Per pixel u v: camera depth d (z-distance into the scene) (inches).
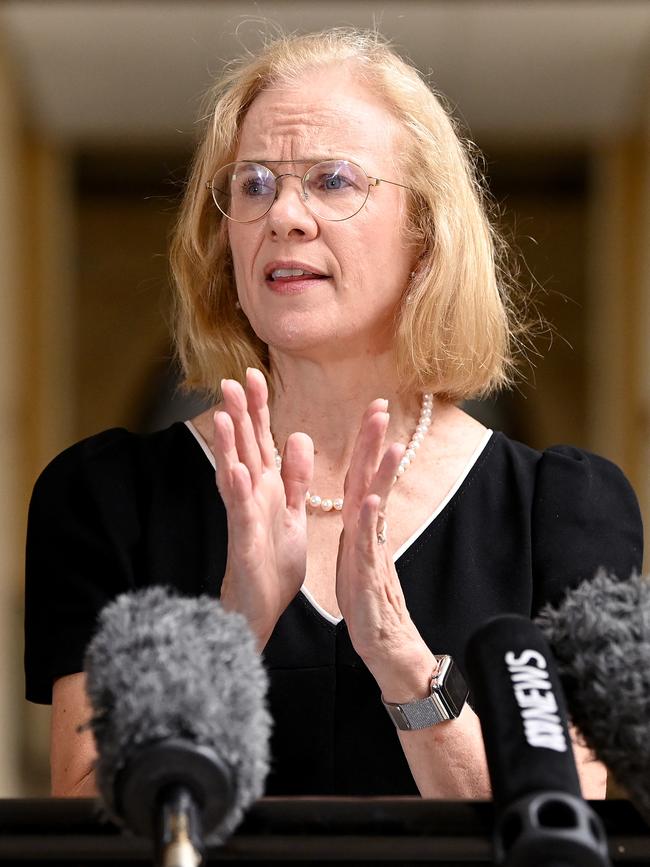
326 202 192.9
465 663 115.4
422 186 199.2
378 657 167.8
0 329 913.5
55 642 194.5
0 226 904.9
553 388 1353.3
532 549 202.5
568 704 117.8
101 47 885.8
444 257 199.9
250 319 198.8
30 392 1139.3
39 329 1142.3
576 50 887.7
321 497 203.9
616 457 1097.4
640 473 1057.5
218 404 221.1
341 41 206.2
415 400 212.8
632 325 1093.8
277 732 192.2
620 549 204.8
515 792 100.5
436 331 201.8
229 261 216.7
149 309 1363.2
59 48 887.7
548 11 826.8
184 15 813.2
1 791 848.3
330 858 113.4
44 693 196.4
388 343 205.2
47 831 114.0
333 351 199.2
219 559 200.4
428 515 204.2
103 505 203.6
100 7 828.0
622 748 114.2
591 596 121.9
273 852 112.7
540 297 1338.6
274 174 193.5
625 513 210.2
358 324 195.6
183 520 204.2
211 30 835.4
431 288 199.9
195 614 110.3
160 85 951.6
